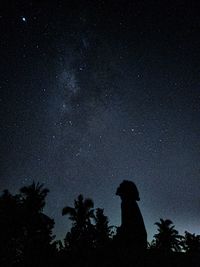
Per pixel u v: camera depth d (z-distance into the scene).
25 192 13.53
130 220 5.56
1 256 4.63
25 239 4.97
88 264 4.02
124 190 6.05
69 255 4.35
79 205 31.55
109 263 3.99
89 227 4.87
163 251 4.59
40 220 5.73
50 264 4.26
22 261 4.46
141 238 5.26
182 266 3.96
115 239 5.00
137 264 3.96
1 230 5.30
